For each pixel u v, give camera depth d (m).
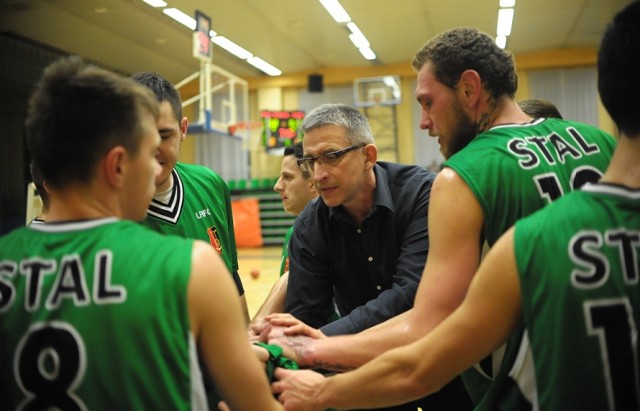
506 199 1.21
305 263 1.84
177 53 12.88
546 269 0.85
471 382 1.36
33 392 0.87
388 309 1.58
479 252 1.23
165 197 1.76
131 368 0.86
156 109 1.00
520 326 1.01
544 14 11.17
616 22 0.87
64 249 0.90
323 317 1.83
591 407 0.84
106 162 0.91
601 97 0.89
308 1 10.27
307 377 1.23
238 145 15.25
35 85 0.97
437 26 11.81
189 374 0.88
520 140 1.27
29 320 0.88
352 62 14.55
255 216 13.74
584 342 0.83
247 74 15.20
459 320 0.96
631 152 0.86
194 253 0.92
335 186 1.68
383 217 1.74
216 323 0.91
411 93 14.69
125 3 9.99
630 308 0.81
